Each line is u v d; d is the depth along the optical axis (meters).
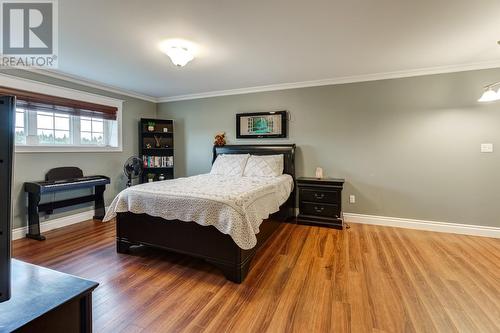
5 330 0.56
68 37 2.45
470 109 3.28
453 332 1.55
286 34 2.42
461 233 3.37
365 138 3.81
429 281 2.14
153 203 2.44
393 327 1.59
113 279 2.18
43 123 3.46
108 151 4.30
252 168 3.93
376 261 2.54
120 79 3.88
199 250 2.29
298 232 3.44
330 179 3.81
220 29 2.32
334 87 3.95
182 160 5.11
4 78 3.01
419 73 3.46
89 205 4.00
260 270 2.35
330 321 1.65
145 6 1.94
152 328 1.58
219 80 3.98
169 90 4.61
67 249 2.81
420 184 3.55
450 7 1.97
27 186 3.13
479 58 3.05
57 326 0.69
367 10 2.01
